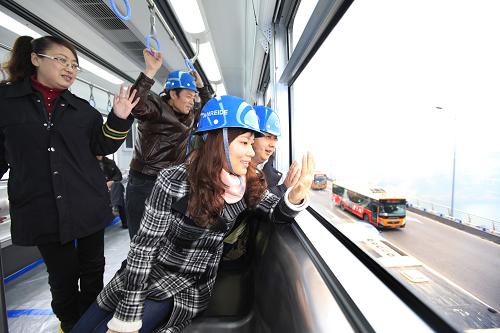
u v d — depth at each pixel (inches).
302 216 46.0
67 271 45.1
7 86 39.0
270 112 44.2
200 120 27.7
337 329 20.0
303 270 28.1
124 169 185.3
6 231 80.3
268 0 65.1
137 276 27.9
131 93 45.3
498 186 20.1
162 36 95.1
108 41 95.6
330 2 37.5
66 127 41.8
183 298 32.6
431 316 18.7
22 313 63.5
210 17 95.7
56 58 39.2
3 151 40.9
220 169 26.5
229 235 43.5
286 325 25.4
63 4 72.3
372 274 25.1
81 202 43.9
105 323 31.1
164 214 28.5
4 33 79.9
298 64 58.2
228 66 160.6
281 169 78.6
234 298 44.0
